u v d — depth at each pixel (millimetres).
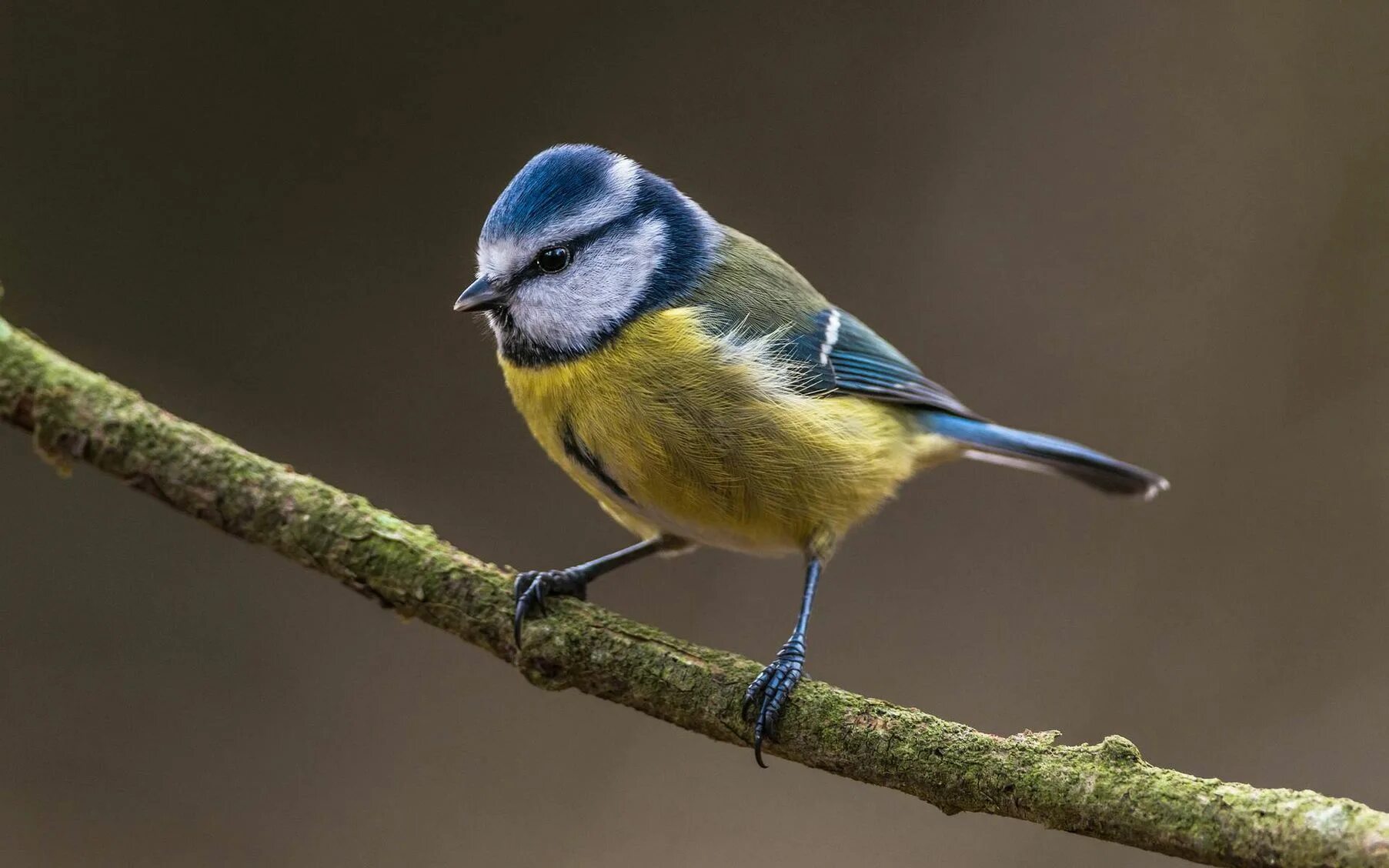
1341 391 11039
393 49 11305
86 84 11133
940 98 11539
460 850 9500
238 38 11266
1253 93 11469
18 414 5426
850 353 7262
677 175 11375
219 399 11031
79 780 9539
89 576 10328
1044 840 9734
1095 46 11547
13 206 10953
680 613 10664
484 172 11312
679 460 6496
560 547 10961
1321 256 11273
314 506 5652
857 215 11500
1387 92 11281
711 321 6688
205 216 11203
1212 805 4551
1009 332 11414
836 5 11484
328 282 11242
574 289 6738
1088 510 11016
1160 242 11469
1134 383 11266
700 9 11453
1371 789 9734
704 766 10125
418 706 10211
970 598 10844
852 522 6977
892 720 5219
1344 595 10547
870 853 9695
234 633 10336
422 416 11148
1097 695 10406
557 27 11375
